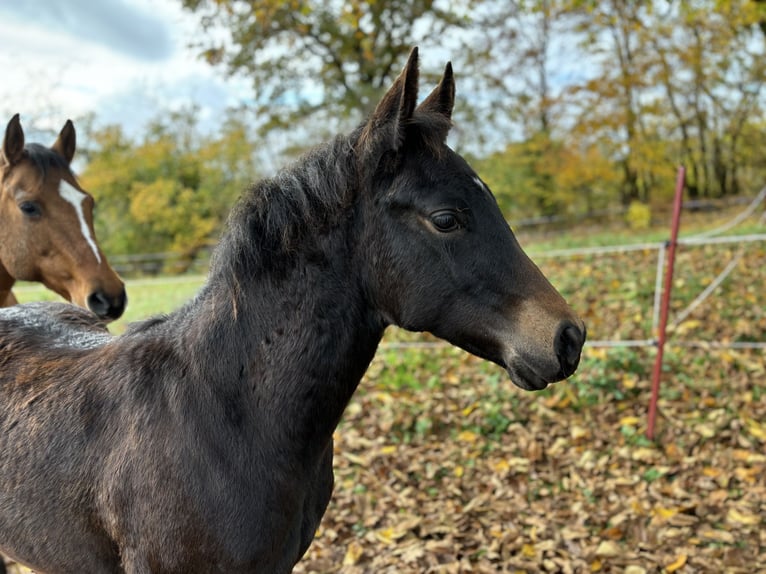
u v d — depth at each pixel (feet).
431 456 13.88
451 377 17.54
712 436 13.42
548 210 58.08
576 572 9.85
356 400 17.02
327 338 5.24
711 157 63.26
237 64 49.16
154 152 64.54
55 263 10.98
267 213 5.29
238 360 5.34
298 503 5.59
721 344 17.33
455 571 9.90
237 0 27.76
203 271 58.59
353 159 5.16
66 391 6.08
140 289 42.65
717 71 55.42
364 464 13.76
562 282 26.02
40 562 6.11
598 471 12.71
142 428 5.44
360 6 21.54
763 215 37.32
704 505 11.26
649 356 17.20
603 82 49.83
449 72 5.50
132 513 5.37
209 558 5.21
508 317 5.06
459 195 4.99
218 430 5.27
